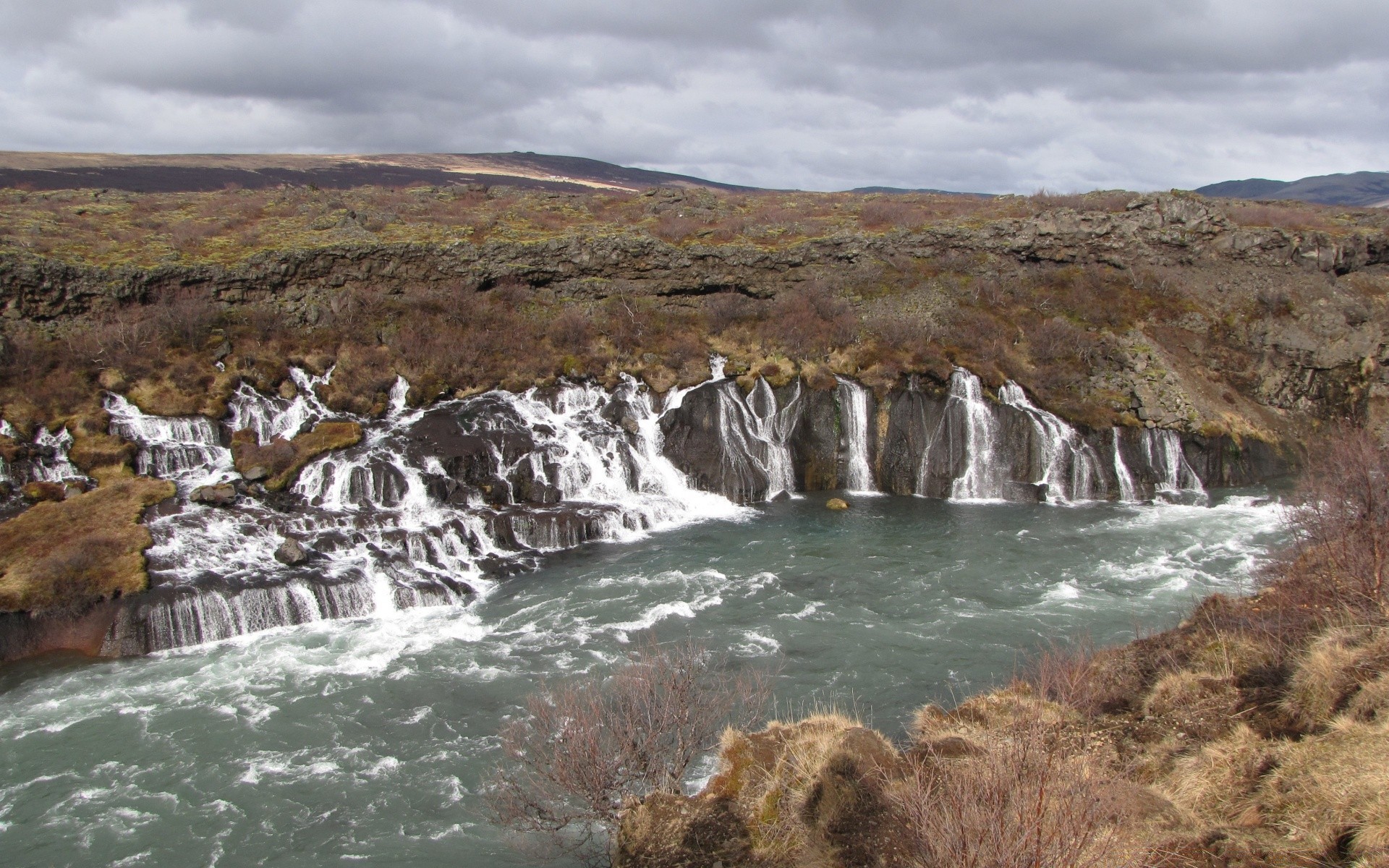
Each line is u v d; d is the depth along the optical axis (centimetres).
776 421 5562
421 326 5703
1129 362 5850
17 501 4041
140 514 4003
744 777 1983
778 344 5900
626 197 8825
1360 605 2314
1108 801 1566
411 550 4112
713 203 8388
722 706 2670
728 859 1739
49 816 2420
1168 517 4888
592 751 2033
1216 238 6938
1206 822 1653
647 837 1822
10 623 3369
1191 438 5472
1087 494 5322
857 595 3834
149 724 2870
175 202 7719
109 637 3372
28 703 3002
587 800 1992
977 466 5416
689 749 2127
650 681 2334
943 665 3148
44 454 4253
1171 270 6812
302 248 5838
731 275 6531
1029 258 6900
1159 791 1805
